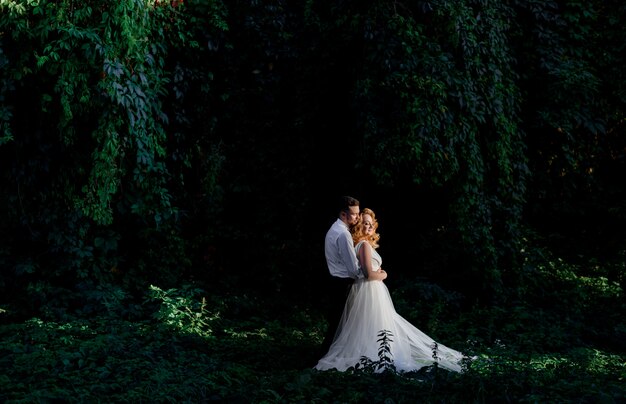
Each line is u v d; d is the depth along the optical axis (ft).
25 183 26.94
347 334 21.57
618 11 35.29
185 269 32.42
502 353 23.38
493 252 30.48
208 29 30.17
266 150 32.73
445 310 29.04
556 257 36.65
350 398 17.89
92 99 25.82
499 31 31.42
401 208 32.27
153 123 27.89
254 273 33.17
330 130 32.17
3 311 25.21
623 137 36.99
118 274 29.76
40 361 19.19
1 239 27.55
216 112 31.63
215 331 26.66
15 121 26.40
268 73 32.07
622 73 35.22
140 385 17.88
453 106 29.48
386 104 28.73
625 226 37.55
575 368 21.06
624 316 30.35
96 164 26.61
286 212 33.01
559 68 33.42
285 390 18.56
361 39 29.66
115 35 25.59
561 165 35.09
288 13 32.17
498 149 31.12
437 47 29.27
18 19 24.58
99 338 21.89
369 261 21.54
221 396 18.20
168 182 31.12
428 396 17.92
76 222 27.94
